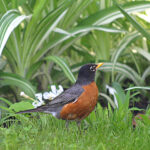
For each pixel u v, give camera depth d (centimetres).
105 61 966
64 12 840
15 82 849
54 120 731
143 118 671
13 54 888
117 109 748
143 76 1041
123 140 586
